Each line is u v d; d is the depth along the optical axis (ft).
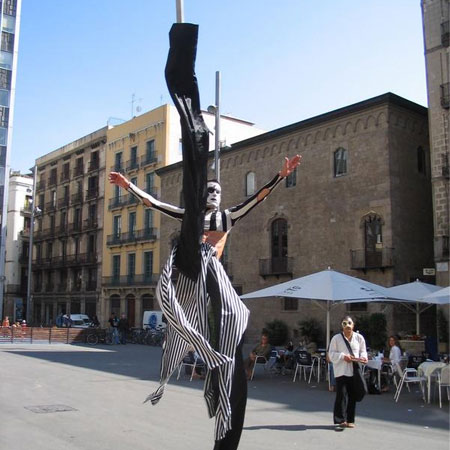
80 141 186.91
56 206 198.29
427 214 92.84
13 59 174.81
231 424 10.50
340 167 95.96
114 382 48.75
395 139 89.86
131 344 115.34
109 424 29.71
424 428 29.99
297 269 100.42
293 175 103.81
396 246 86.94
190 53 9.24
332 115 95.76
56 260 193.36
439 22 82.69
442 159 80.38
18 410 33.32
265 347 53.88
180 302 10.06
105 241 167.73
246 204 11.96
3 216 168.25
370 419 32.63
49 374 53.62
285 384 49.65
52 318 193.98
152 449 24.32
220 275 10.62
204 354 9.36
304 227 100.12
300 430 29.19
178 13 10.14
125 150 163.73
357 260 90.48
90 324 151.64
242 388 10.59
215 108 67.15
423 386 43.11
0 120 170.60
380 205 88.53
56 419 30.76
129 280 154.10
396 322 84.33
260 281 107.55
